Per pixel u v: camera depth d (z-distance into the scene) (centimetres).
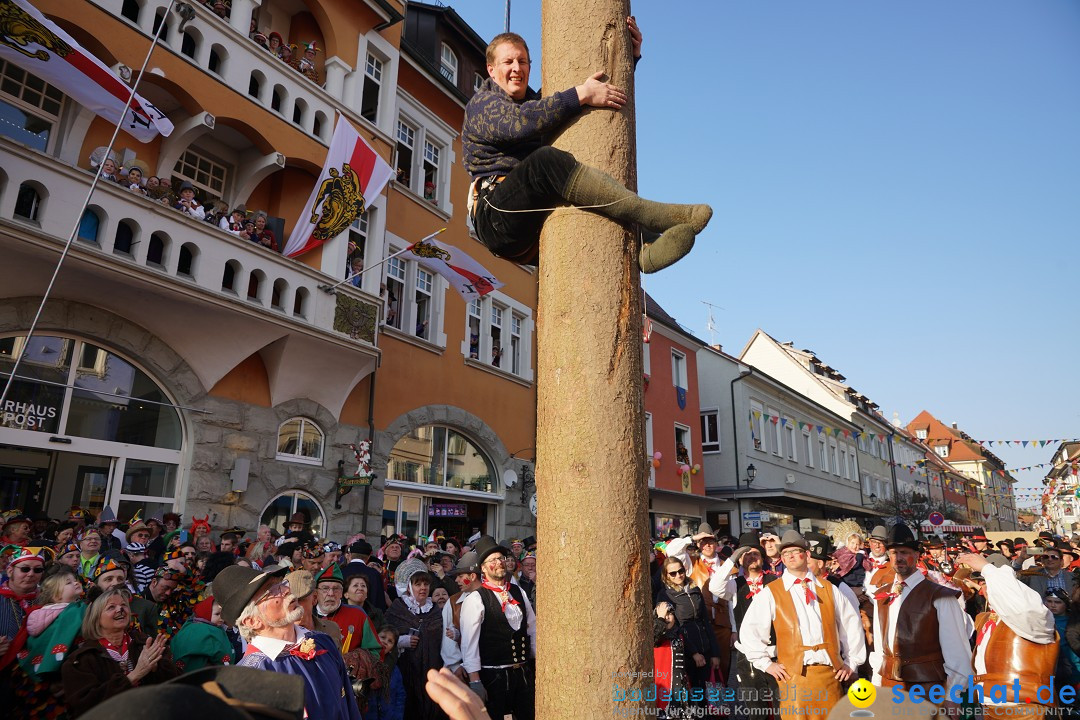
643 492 172
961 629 491
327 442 1355
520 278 2027
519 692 525
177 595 523
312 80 1378
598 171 185
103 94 887
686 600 695
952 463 7362
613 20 207
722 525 2930
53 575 413
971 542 1129
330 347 1290
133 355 1060
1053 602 634
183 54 1120
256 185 1327
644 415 181
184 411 1123
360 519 1406
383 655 556
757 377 3066
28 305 935
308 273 1260
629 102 204
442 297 1714
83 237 947
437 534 1280
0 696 374
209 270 1094
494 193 209
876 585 705
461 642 532
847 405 4144
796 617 504
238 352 1162
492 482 1817
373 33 1549
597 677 154
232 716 71
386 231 1567
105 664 382
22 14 805
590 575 160
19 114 1003
